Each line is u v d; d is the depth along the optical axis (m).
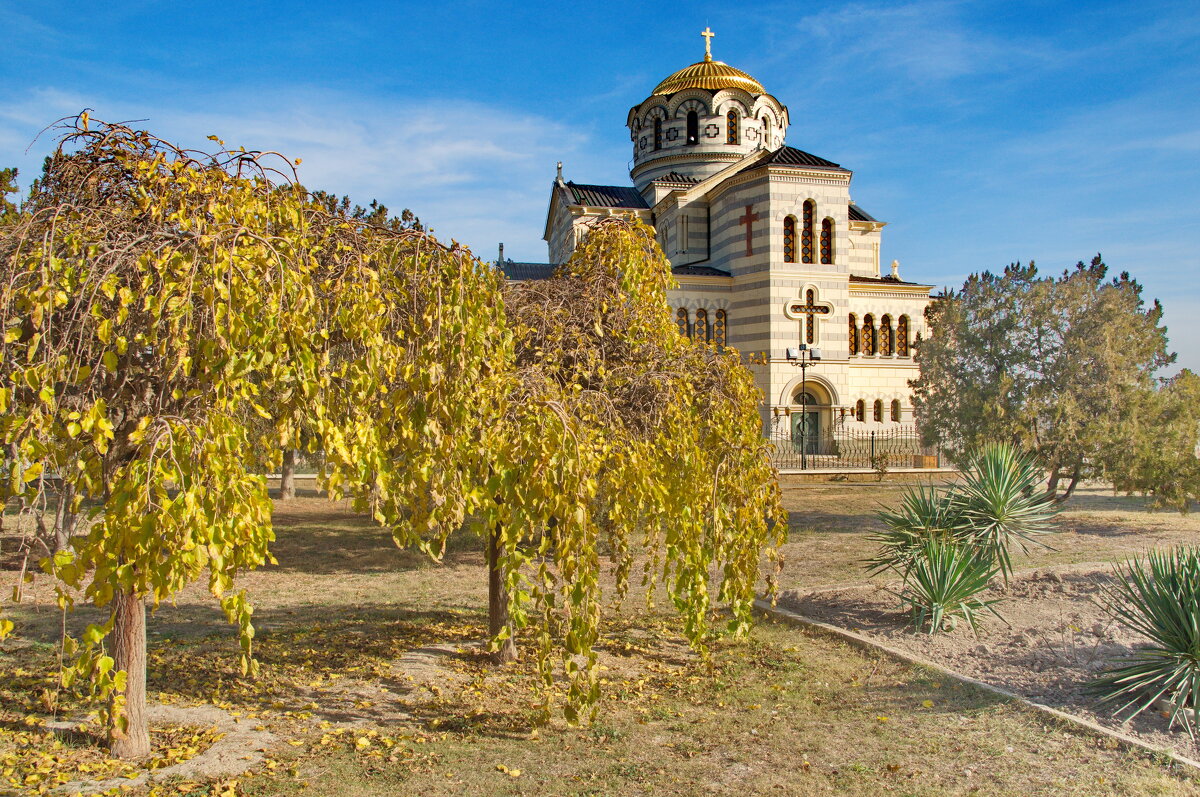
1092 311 17.47
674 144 44.78
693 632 8.54
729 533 9.13
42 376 4.71
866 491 26.17
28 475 4.61
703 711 7.44
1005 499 11.39
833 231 37.00
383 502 6.43
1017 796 5.68
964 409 18.77
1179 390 17.30
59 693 7.62
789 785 5.90
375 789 5.79
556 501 6.41
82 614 10.85
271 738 6.73
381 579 13.66
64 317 5.49
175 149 5.84
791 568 13.82
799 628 10.19
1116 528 17.73
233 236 5.51
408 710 7.46
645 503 8.02
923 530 11.21
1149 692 7.31
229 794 5.62
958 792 5.77
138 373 5.91
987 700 7.52
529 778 6.02
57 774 5.89
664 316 9.47
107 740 6.38
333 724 7.07
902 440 38.91
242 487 5.14
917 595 10.23
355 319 5.89
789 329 36.62
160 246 5.50
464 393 6.55
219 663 8.71
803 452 32.88
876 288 41.84
